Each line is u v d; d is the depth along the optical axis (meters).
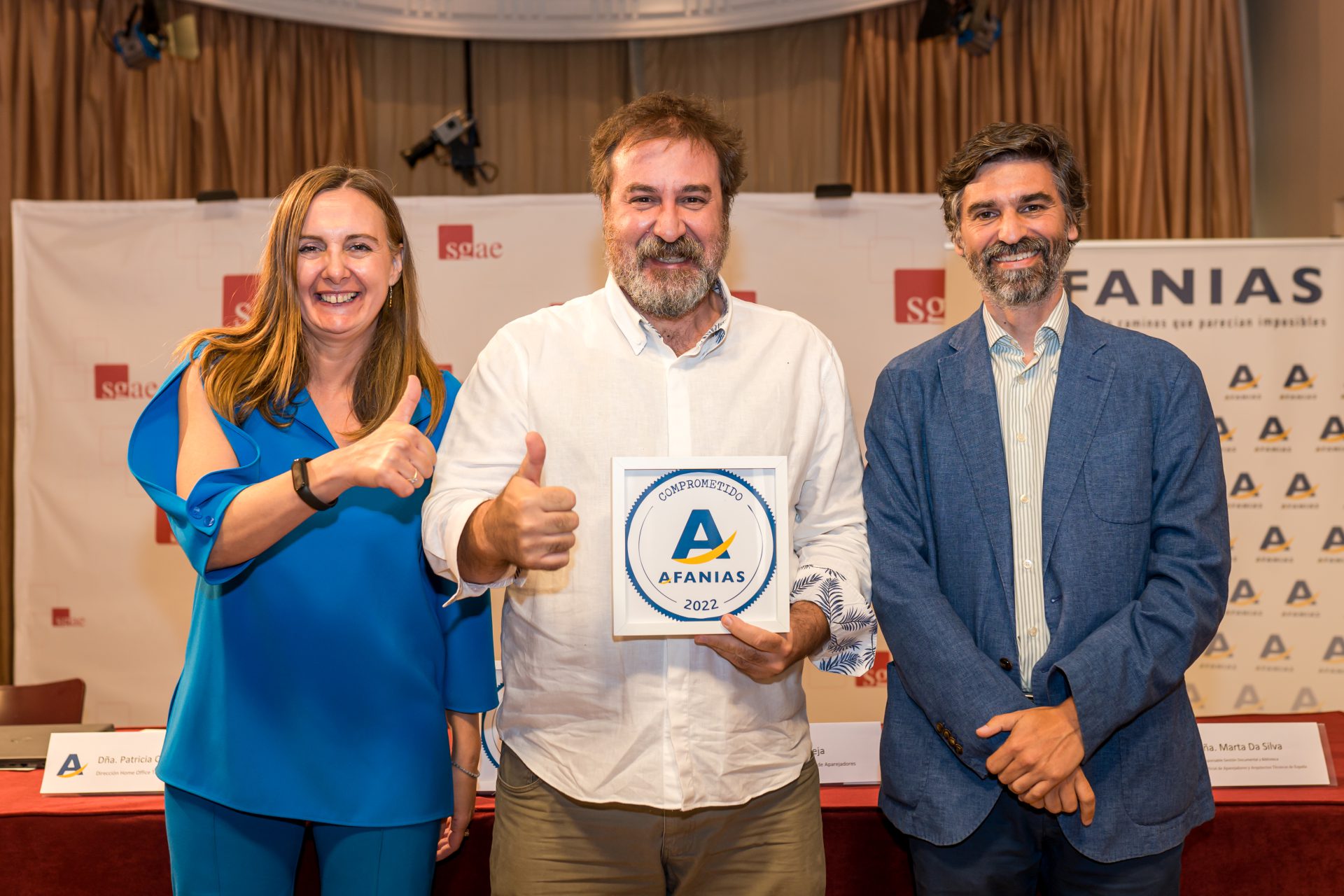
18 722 2.42
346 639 1.49
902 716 1.65
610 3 4.62
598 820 1.41
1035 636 1.58
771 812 1.45
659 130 1.45
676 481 1.35
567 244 3.59
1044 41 4.35
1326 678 3.30
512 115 4.80
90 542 3.61
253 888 1.46
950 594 1.63
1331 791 1.83
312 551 1.49
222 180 4.47
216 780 1.44
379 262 1.61
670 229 1.42
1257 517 3.30
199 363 1.56
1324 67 3.72
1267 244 3.25
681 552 1.35
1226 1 4.08
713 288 1.55
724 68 4.75
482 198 3.59
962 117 4.43
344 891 1.48
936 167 4.44
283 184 4.51
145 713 3.62
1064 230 1.67
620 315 1.49
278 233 1.59
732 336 1.52
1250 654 3.33
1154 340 1.66
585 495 1.43
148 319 3.60
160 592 3.63
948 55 4.43
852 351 3.57
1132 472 1.56
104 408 3.61
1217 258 3.27
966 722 1.49
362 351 1.68
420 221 3.58
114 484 3.61
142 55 4.15
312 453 1.54
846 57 4.55
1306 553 3.29
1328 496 3.28
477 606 1.65
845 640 1.47
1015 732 1.43
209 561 1.37
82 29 4.28
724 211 1.53
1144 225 4.14
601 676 1.41
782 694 1.48
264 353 1.59
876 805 1.80
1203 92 4.12
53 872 1.75
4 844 1.74
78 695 2.54
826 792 1.88
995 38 4.20
